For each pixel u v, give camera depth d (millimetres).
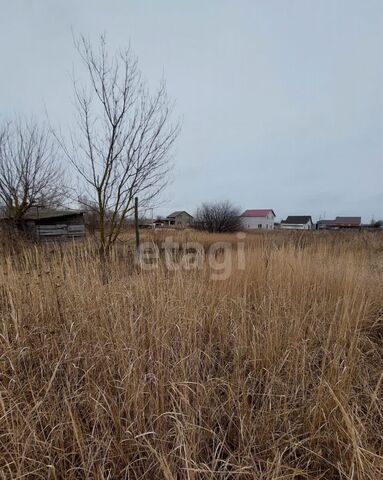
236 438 1544
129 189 5199
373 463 1266
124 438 1421
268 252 4371
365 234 10703
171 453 1314
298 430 1545
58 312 2355
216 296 2916
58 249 3361
